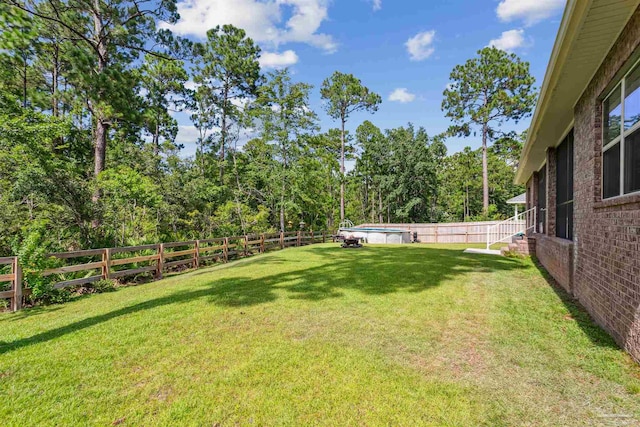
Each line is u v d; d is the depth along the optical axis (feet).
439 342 11.69
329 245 52.34
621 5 9.71
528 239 33.30
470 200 109.50
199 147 76.28
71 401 8.33
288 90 64.49
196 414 7.77
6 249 23.85
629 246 10.27
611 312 11.69
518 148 88.74
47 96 33.53
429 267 26.84
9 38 23.24
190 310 15.66
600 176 13.78
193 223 48.62
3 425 7.39
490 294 18.01
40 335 12.89
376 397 8.36
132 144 55.21
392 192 91.61
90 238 28.58
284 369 9.83
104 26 35.14
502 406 7.90
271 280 22.68
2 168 26.73
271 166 63.36
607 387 8.57
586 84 15.01
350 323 13.70
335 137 100.42
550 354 10.55
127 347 11.50
